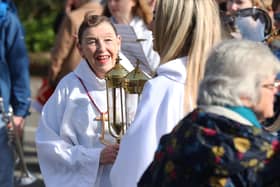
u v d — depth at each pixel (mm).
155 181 3613
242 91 3500
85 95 5125
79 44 5215
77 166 5043
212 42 4336
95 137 5090
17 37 7199
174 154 3523
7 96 7125
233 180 3404
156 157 3697
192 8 4359
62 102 5156
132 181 4223
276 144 3426
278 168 3391
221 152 3412
